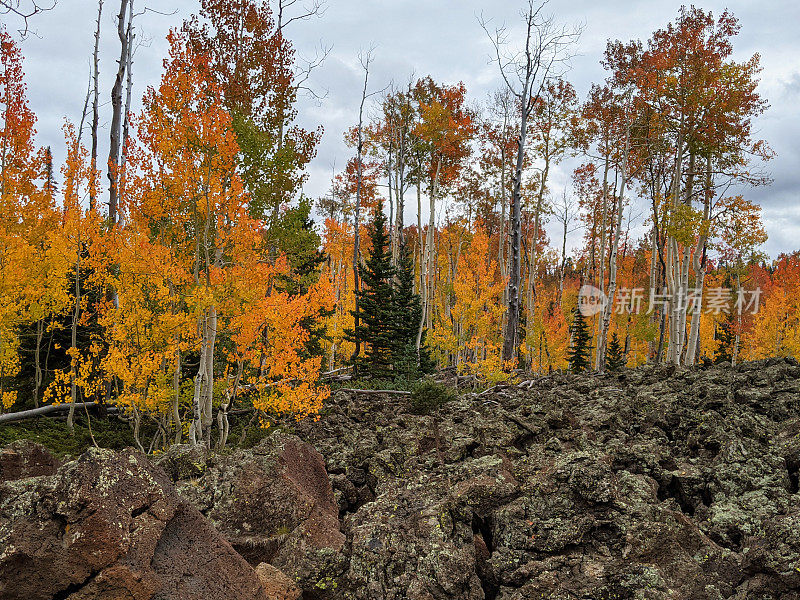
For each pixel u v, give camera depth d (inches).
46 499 174.9
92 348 508.4
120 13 732.0
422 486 316.8
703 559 260.1
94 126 865.5
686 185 988.6
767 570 241.4
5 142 582.2
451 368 1003.3
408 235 1919.3
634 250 1941.4
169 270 454.9
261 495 295.1
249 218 457.4
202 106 448.1
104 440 584.7
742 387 489.1
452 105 1251.8
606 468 285.7
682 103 910.4
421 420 487.2
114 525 172.1
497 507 291.1
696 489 334.6
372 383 829.2
